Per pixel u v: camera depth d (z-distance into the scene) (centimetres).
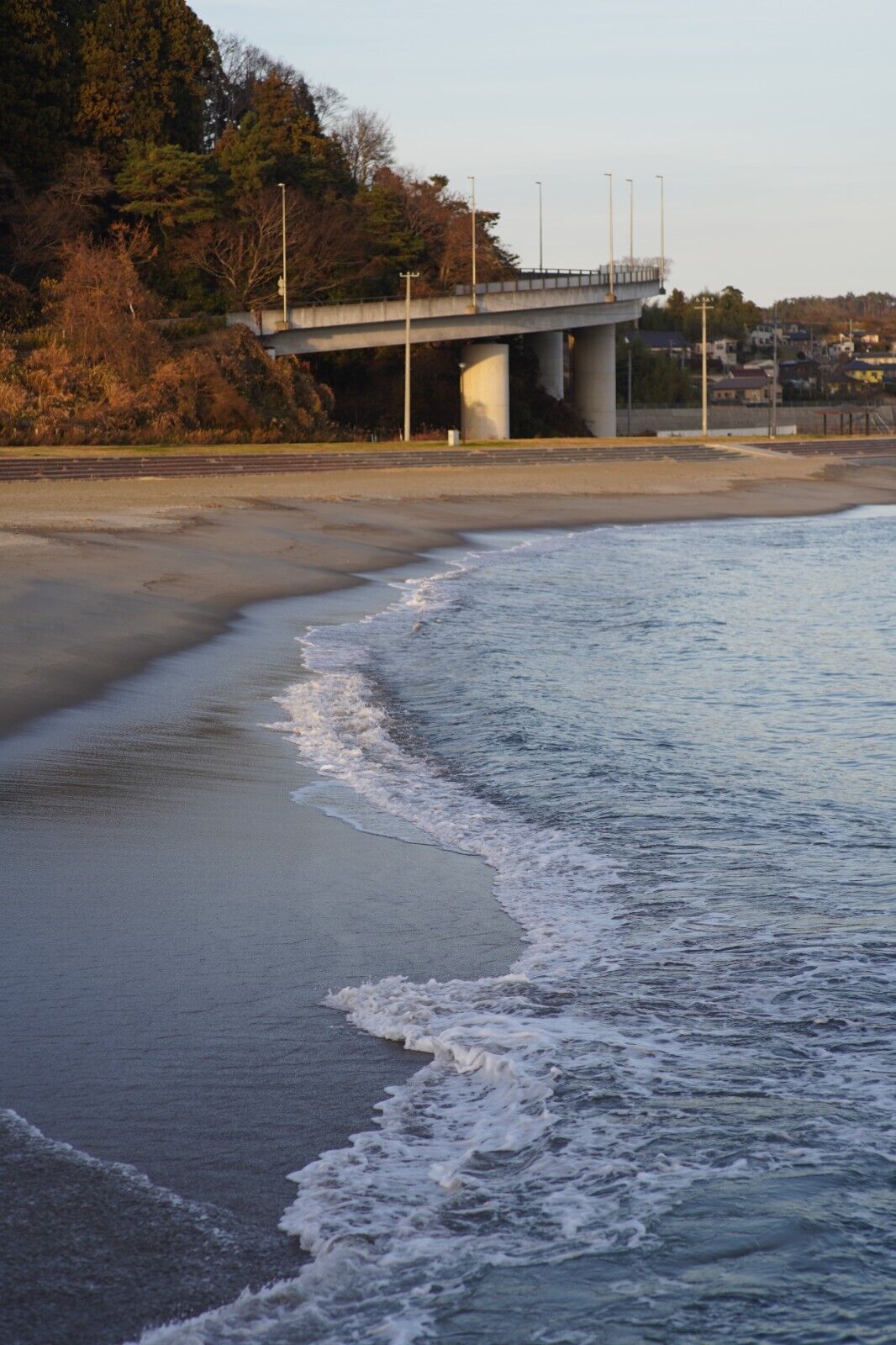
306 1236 475
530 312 9806
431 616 2589
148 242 8944
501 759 1381
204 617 2367
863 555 4016
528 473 6462
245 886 931
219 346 8269
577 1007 717
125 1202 494
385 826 1119
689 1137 557
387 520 4578
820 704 1717
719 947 821
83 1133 549
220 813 1131
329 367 9919
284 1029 676
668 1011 711
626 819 1150
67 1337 414
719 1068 632
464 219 11369
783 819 1150
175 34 9538
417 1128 567
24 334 8062
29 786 1177
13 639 1934
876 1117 578
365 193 10775
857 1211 496
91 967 756
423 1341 419
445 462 6981
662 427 12706
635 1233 482
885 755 1409
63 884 911
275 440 8000
